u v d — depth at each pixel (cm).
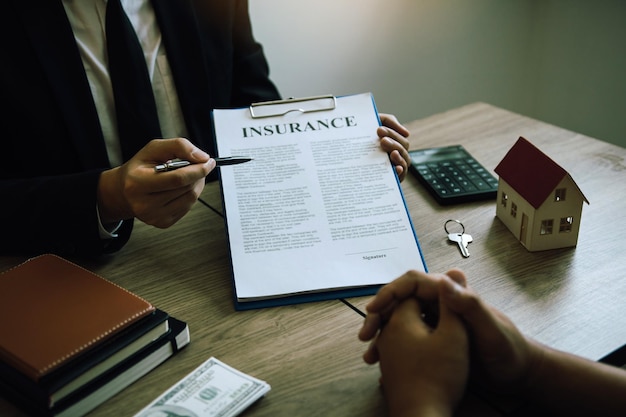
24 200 88
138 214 85
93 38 114
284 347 71
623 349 69
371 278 79
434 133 125
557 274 82
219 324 75
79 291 70
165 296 81
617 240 88
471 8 204
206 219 98
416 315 63
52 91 109
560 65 217
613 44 194
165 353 69
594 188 102
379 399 63
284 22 178
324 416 61
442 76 213
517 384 61
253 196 87
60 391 59
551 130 123
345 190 88
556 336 71
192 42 124
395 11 193
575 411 61
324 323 74
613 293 77
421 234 92
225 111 95
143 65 116
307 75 190
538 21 219
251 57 142
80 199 86
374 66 199
